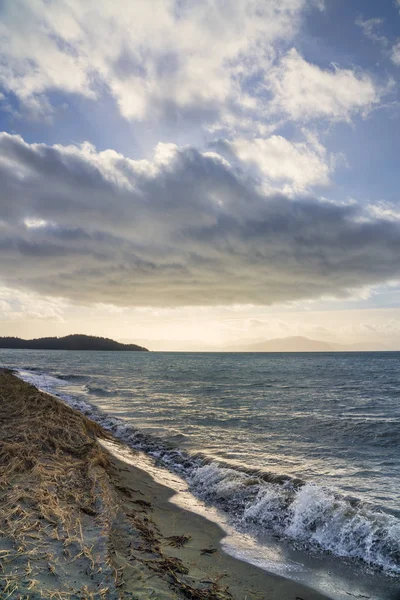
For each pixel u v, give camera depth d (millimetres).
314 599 4324
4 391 15594
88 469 7219
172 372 55812
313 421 16828
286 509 6840
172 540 5488
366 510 6680
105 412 18109
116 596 3414
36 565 3703
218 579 4516
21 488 5688
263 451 11430
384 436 13828
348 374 52438
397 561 5242
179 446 11789
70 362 83188
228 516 6773
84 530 4688
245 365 83000
